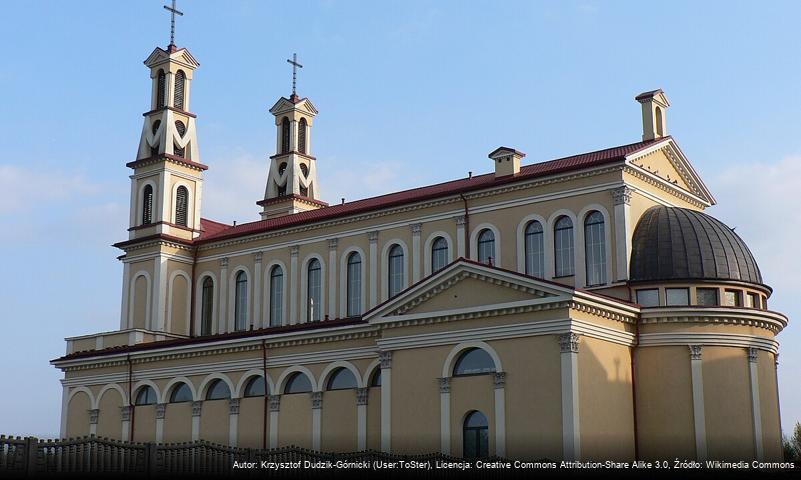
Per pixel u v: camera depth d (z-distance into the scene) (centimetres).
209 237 6962
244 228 7081
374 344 5206
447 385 4628
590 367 4456
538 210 5438
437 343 4694
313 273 6425
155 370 6097
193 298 6994
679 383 4756
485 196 5650
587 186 5284
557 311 4394
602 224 5209
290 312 6456
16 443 3067
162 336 6544
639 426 4759
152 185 7081
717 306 4847
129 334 6412
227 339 5759
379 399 5144
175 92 7244
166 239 6881
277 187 7781
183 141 7175
